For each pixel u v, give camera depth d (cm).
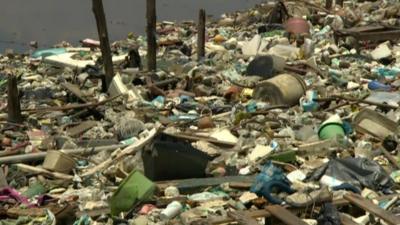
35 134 1627
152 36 2381
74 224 1036
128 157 1306
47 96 2147
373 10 3578
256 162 1317
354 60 2438
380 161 1320
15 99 1761
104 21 2128
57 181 1266
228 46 2897
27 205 1107
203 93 2044
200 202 1112
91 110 1850
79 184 1249
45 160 1334
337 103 1814
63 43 3666
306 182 1186
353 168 1197
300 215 1028
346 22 3064
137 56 2566
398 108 1708
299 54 2505
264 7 3844
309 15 3416
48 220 995
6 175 1292
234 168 1305
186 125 1673
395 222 962
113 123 1706
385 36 2706
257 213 998
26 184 1270
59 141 1505
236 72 2255
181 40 3234
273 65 2150
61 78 2406
